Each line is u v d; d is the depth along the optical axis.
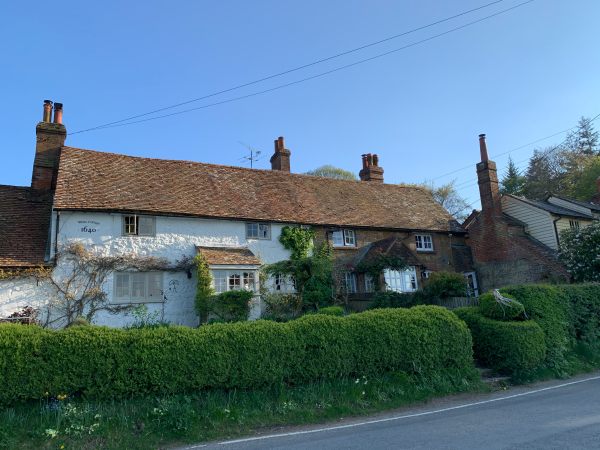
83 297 18.00
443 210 30.97
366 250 24.83
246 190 24.69
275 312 20.48
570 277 21.97
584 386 11.27
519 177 54.44
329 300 22.47
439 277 19.72
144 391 8.91
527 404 9.53
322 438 7.72
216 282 19.92
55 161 22.12
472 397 10.88
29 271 17.38
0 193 20.69
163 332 9.41
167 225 20.50
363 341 10.95
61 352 8.52
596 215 28.09
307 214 24.39
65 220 18.53
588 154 52.25
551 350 13.27
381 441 7.20
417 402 10.48
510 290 14.10
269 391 9.86
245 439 8.02
